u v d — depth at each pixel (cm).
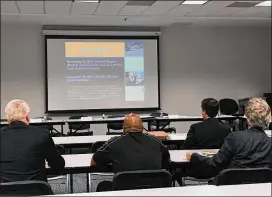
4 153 212
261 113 231
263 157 224
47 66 782
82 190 421
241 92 879
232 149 231
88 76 802
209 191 149
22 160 213
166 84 843
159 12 685
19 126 220
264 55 888
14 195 190
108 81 811
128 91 821
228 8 669
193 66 855
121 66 816
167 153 256
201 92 859
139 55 823
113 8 641
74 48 793
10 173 211
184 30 847
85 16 704
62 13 668
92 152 355
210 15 728
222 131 327
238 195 143
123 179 209
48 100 784
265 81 895
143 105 828
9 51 772
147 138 244
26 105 229
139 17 727
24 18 713
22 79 780
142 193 147
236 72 875
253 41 880
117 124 689
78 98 798
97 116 806
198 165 269
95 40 803
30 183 191
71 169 264
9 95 774
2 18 711
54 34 782
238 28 872
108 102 812
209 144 326
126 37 816
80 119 654
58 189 423
